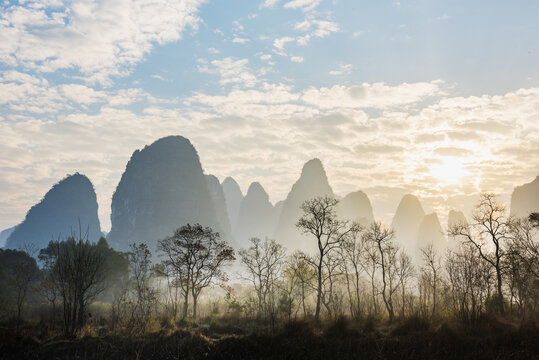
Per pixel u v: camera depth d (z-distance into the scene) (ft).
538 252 117.50
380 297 158.71
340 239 121.80
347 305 147.95
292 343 55.06
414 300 141.18
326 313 114.01
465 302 74.59
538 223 122.42
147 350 53.67
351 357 50.88
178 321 84.74
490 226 120.78
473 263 107.55
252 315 100.63
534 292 124.77
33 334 60.64
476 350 51.34
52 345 54.29
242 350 52.80
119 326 69.56
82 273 69.97
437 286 135.64
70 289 68.03
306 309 129.29
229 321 83.10
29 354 50.78
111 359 50.47
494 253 130.21
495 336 56.39
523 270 120.78
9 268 163.12
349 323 68.23
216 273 138.21
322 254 114.42
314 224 118.93
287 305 102.47
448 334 56.29
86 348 53.88
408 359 49.73
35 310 108.47
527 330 56.95
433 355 50.01
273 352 52.34
